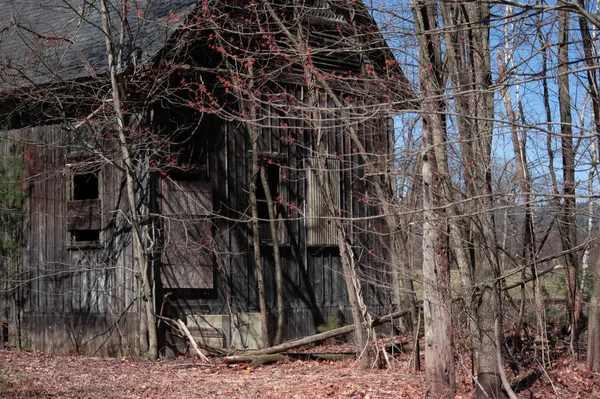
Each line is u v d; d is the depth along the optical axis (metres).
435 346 10.62
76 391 11.34
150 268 15.21
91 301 15.98
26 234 16.81
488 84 9.82
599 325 12.91
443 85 10.12
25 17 18.47
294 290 17.42
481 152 9.71
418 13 10.07
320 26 17.31
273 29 16.72
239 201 16.89
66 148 16.33
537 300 12.68
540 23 9.33
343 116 9.82
